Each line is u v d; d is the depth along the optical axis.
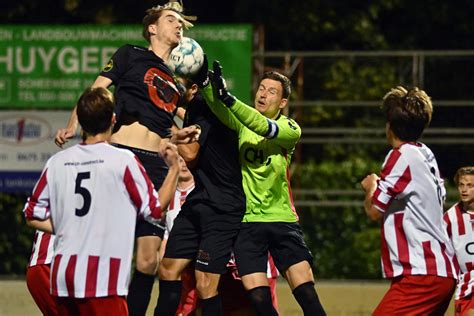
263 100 22.59
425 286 20.17
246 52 38.94
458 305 24.56
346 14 52.41
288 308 34.47
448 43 53.62
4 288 35.22
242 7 52.06
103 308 18.23
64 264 18.17
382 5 52.97
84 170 18.30
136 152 22.03
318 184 46.31
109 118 18.55
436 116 42.75
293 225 22.50
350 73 48.66
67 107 40.00
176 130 23.08
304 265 22.36
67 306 18.58
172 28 22.59
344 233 44.50
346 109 48.78
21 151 40.22
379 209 20.22
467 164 43.81
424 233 20.25
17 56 39.97
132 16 51.62
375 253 43.47
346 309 35.50
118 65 22.33
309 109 48.41
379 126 48.75
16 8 51.25
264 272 22.33
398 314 20.27
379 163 47.69
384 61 48.97
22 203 43.56
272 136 21.84
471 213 24.44
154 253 21.92
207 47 39.03
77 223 18.19
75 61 39.84
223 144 22.41
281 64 44.97
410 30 53.69
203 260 22.22
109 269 18.14
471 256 24.38
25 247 43.38
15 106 40.09
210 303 22.25
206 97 21.94
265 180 22.30
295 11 51.94
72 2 51.38
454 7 53.62
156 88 22.38
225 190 22.31
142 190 18.28
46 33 39.88
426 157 20.44
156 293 33.28
